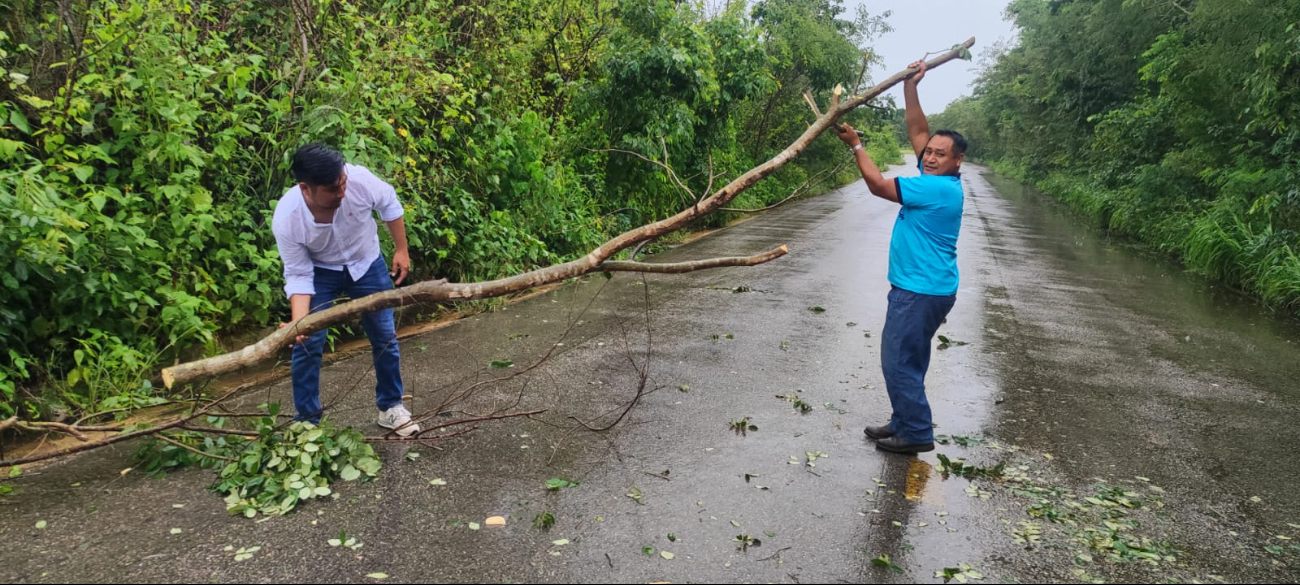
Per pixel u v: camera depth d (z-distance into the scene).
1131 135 18.97
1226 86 12.15
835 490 3.40
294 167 3.16
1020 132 39.69
